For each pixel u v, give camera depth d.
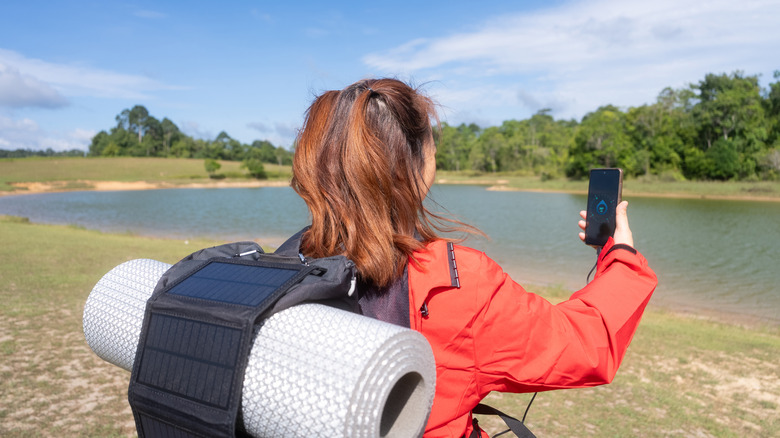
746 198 72.06
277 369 0.78
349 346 0.76
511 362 0.94
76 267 11.29
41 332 6.52
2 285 9.06
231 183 113.75
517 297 0.96
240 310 0.82
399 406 0.88
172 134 182.25
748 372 6.60
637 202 66.62
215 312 0.83
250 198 73.25
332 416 0.73
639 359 6.91
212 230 34.47
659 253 26.83
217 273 0.97
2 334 6.39
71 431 4.14
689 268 22.20
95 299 1.11
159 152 172.38
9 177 105.31
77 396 4.77
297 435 0.76
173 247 16.73
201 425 0.81
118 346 1.05
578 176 105.25
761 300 15.67
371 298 1.00
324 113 1.08
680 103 96.75
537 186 97.81
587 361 0.94
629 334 1.02
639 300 1.03
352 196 0.99
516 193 87.38
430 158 1.14
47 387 4.93
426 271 0.96
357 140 1.00
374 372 0.75
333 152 1.02
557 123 165.00
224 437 0.78
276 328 0.82
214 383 0.81
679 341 8.00
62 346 6.04
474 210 53.97
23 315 7.25
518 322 0.93
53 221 40.44
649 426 4.77
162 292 0.96
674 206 60.56
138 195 80.12
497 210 53.97
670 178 90.38
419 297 0.96
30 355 5.72
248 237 30.41
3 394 4.74
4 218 31.25
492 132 143.50
